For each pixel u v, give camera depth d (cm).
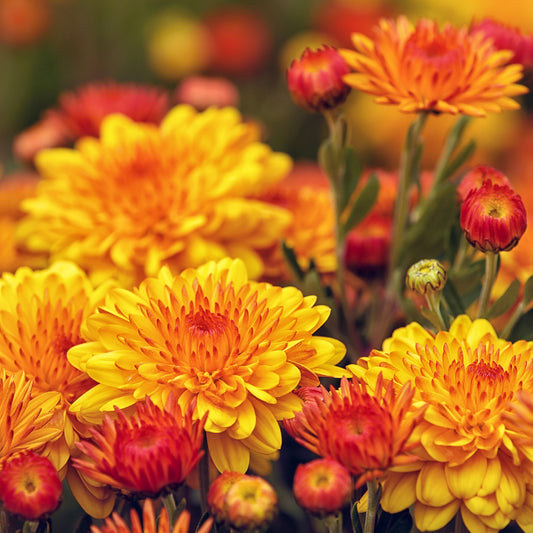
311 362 61
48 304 62
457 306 65
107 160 70
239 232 69
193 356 60
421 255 67
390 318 68
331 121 67
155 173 69
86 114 77
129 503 61
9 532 59
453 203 66
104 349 61
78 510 67
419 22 65
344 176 67
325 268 70
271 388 60
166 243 69
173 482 56
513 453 58
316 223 71
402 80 64
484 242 61
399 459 57
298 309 61
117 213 69
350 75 65
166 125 72
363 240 69
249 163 70
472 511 58
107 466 56
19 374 60
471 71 64
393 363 60
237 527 56
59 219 69
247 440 60
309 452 67
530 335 64
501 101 64
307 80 65
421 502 59
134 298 61
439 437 59
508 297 63
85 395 60
